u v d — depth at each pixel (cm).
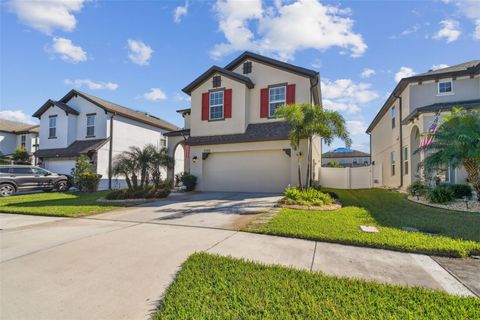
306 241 471
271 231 518
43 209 819
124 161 1154
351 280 302
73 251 422
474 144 746
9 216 743
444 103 1212
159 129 2366
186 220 656
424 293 272
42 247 444
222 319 229
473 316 231
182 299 263
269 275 317
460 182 1029
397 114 1537
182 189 1443
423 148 902
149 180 1249
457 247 401
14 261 380
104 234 529
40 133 2086
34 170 1510
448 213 701
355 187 1758
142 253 411
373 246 435
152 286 300
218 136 1465
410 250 411
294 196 917
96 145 1809
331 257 389
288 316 232
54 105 2005
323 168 1875
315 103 1653
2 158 2233
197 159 1480
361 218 634
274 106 1429
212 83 1516
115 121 1941
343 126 992
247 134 1394
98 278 321
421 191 984
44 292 286
